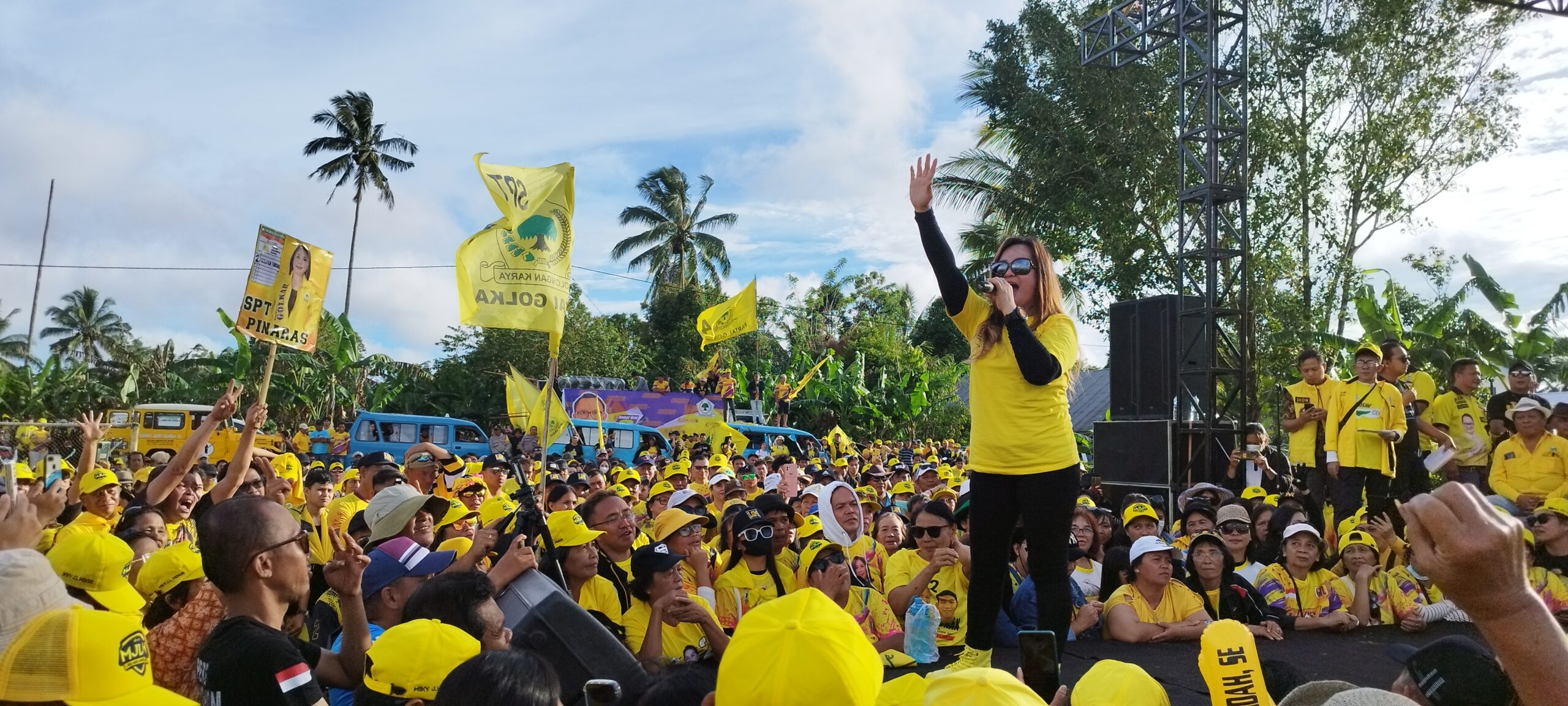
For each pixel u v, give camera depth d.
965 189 24.22
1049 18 21.98
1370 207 19.88
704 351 44.06
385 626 4.18
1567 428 8.28
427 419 25.80
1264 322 19.45
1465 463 9.19
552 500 6.82
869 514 8.91
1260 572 6.61
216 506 2.97
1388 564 6.80
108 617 2.13
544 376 38.50
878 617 5.52
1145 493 13.40
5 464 3.16
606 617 4.96
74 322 56.53
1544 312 17.58
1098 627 5.93
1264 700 2.54
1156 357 13.60
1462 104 18.95
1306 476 9.72
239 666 2.70
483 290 6.90
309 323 6.55
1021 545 5.89
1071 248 22.42
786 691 1.75
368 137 46.12
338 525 6.52
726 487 10.04
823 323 45.75
